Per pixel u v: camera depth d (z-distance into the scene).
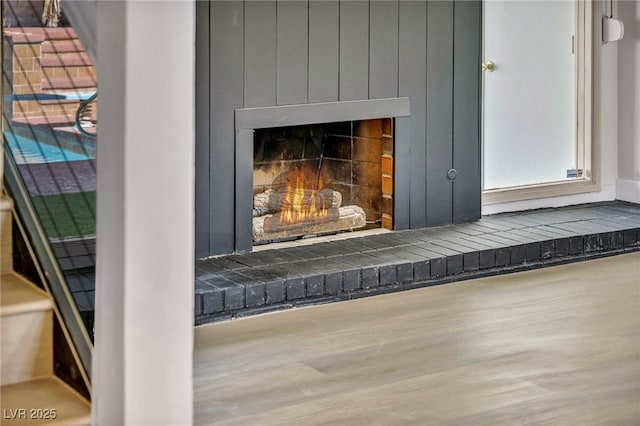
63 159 3.82
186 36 2.16
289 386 3.46
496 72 5.84
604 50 6.24
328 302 4.49
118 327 2.21
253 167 5.16
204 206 4.66
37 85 3.95
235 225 4.76
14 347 2.74
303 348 3.88
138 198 2.17
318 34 4.84
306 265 4.61
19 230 3.01
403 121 5.19
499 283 4.82
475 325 4.16
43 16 3.96
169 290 2.22
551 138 6.11
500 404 3.27
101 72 2.21
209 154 4.63
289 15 4.75
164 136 2.17
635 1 6.18
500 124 5.90
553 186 6.07
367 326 4.16
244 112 4.68
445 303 4.48
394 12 5.08
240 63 4.64
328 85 4.90
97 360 2.31
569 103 6.16
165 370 2.24
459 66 5.36
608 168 6.34
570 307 4.43
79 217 3.67
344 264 4.64
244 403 3.30
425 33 5.21
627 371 3.59
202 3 4.52
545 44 6.01
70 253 3.49
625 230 5.44
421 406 3.26
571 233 5.32
